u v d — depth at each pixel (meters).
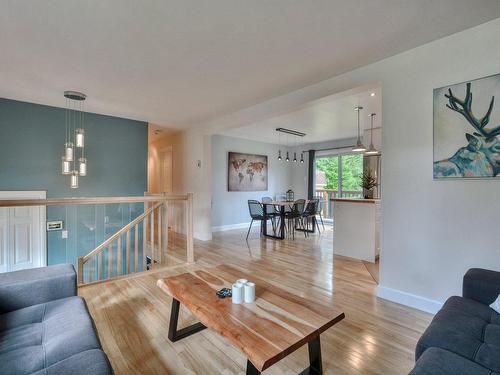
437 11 1.96
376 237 4.07
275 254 4.46
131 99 3.90
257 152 7.84
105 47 2.44
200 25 2.12
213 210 6.87
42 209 4.09
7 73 2.99
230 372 1.68
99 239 4.39
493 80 2.09
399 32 2.23
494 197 2.11
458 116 2.26
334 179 7.87
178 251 4.61
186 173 6.09
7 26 2.10
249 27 2.15
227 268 2.38
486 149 2.13
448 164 2.32
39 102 4.05
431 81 2.40
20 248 3.95
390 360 1.80
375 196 5.61
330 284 3.15
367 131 5.97
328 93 3.19
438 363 1.13
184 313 2.39
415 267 2.54
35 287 1.71
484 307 1.59
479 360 1.15
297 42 2.38
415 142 2.51
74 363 1.13
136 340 2.00
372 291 2.95
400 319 2.33
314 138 7.38
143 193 5.17
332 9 1.93
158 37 2.29
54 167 4.25
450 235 2.33
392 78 2.64
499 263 2.10
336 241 4.46
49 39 2.30
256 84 3.34
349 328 2.19
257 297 1.77
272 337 1.32
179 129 6.02
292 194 7.79
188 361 1.78
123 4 1.86
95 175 4.65
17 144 3.94
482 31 2.14
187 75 3.06
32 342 1.33
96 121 4.67
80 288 2.93
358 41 2.37
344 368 1.72
